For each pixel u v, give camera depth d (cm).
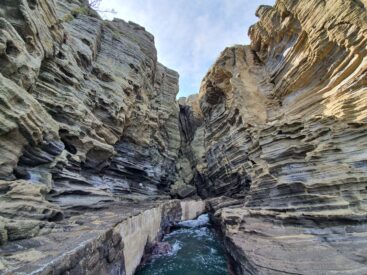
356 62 1495
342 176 1105
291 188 1261
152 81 3425
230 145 2606
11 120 823
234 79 2700
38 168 1039
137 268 1154
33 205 779
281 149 1512
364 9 1409
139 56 2819
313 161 1267
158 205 1812
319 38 1684
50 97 1358
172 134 3722
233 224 1395
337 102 1535
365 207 972
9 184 743
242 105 2509
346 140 1253
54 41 1448
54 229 784
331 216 971
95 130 1734
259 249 969
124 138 2394
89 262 641
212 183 3155
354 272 705
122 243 952
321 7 1686
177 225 2253
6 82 823
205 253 1437
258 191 1534
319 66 1789
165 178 3139
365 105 1341
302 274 741
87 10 2328
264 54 2675
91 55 1975
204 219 2561
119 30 2916
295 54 2059
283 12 2150
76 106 1497
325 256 816
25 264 470
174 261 1298
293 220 1095
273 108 2323
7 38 894
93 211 1304
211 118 3422
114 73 2297
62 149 1211
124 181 2259
